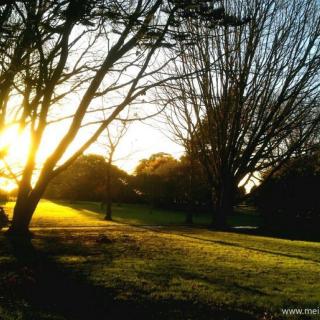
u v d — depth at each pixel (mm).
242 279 12023
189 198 42750
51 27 8859
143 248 18359
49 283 10484
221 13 9633
